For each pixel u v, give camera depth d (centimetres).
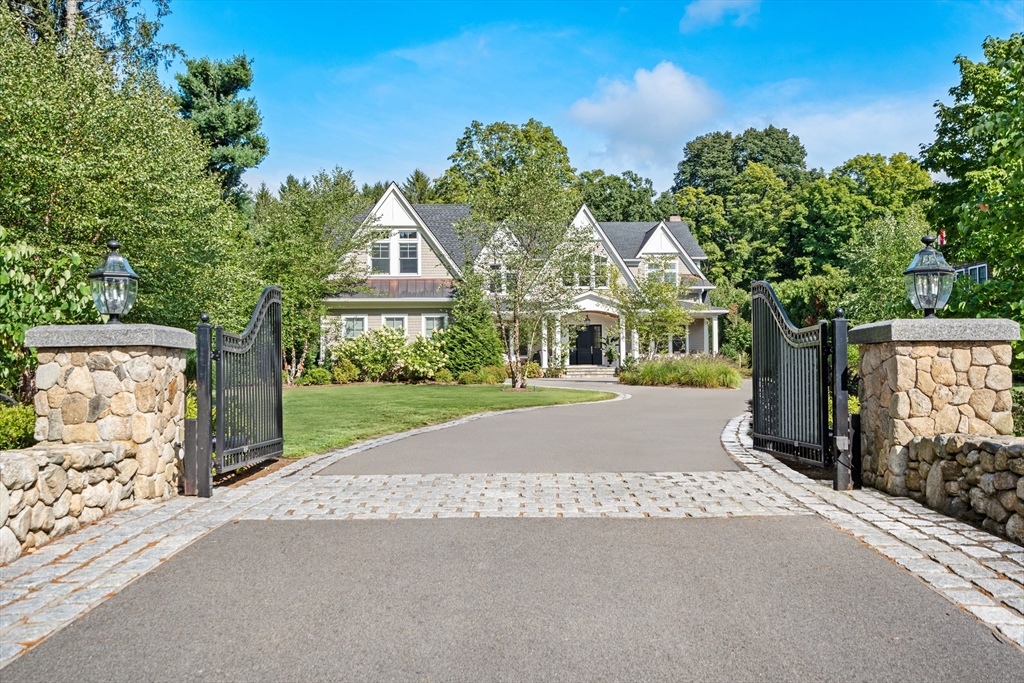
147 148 1630
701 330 4172
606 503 674
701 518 616
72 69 1530
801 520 605
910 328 678
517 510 648
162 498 700
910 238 3275
